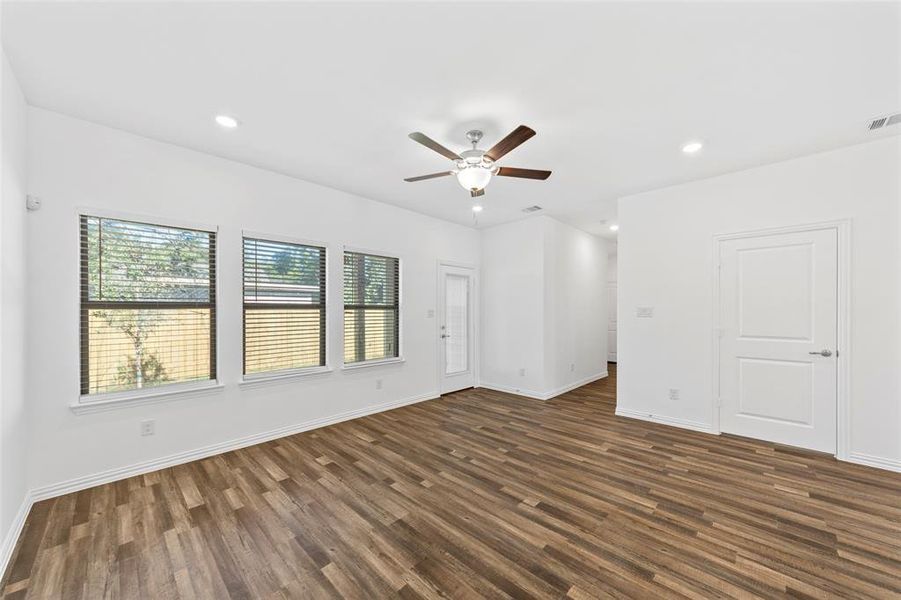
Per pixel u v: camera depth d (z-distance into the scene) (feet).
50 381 7.96
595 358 21.09
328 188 12.96
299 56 6.18
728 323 11.66
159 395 9.35
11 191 6.59
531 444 11.06
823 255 10.07
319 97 7.41
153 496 8.02
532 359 17.01
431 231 16.84
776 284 10.80
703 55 6.09
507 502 7.76
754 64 6.31
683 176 11.71
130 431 9.00
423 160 10.59
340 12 5.21
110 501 7.80
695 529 6.79
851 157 9.63
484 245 19.25
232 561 6.00
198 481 8.73
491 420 13.47
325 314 12.98
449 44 5.87
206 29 5.55
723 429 11.80
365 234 14.14
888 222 9.19
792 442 10.62
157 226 9.56
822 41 5.72
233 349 10.72
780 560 5.95
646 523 6.99
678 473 9.08
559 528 6.85
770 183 10.81
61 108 7.88
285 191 11.84
